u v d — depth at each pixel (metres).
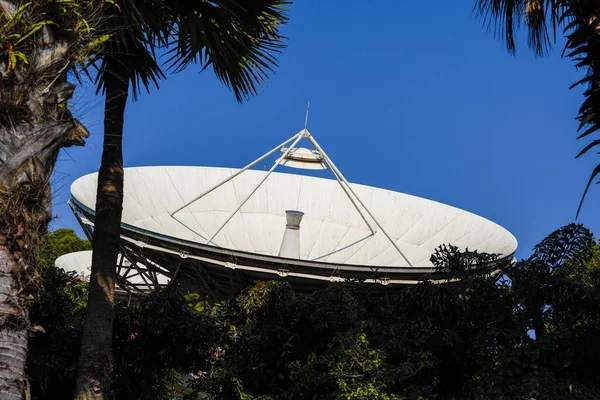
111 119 10.49
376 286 17.61
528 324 11.91
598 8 8.86
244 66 11.73
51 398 12.27
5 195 5.54
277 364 12.80
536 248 12.30
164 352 12.49
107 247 9.97
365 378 11.14
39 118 5.76
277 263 16.94
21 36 5.59
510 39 12.02
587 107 8.77
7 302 5.63
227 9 10.45
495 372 10.99
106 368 9.52
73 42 6.04
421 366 11.23
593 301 11.81
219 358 13.37
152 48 10.19
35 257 5.83
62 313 12.84
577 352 11.59
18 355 5.72
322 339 12.77
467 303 11.96
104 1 6.99
